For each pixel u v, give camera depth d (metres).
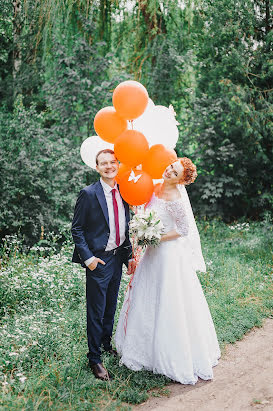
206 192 8.90
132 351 3.40
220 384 3.23
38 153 7.27
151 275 3.40
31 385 3.08
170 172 3.22
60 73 8.66
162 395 3.11
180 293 3.30
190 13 9.09
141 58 10.00
